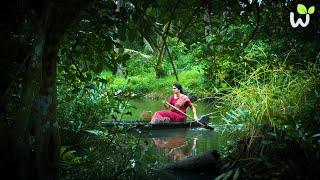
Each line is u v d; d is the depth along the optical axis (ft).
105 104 22.30
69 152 15.21
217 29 13.35
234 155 16.79
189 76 62.13
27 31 12.52
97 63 16.51
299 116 15.37
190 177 14.96
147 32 11.94
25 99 9.55
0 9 11.14
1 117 9.84
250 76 17.70
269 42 18.12
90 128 21.18
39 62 9.55
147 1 11.93
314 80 16.46
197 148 21.07
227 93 20.04
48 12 9.45
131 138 22.17
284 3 14.34
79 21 13.46
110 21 13.05
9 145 9.41
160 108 43.83
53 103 9.91
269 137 15.26
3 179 9.29
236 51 13.56
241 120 16.48
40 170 9.68
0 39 11.23
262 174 13.98
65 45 15.44
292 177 13.24
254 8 12.46
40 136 9.75
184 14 12.39
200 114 37.55
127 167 15.99
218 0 12.57
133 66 66.13
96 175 14.21
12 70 11.57
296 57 18.49
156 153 19.43
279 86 16.79
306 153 13.61
